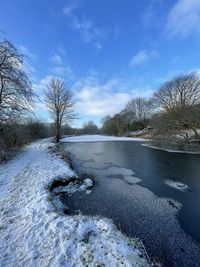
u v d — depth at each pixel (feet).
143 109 180.34
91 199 19.51
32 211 14.25
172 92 96.68
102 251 9.90
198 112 56.08
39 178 22.74
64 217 13.58
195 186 23.94
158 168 33.65
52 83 95.35
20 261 9.16
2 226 12.18
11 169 27.27
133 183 25.09
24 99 34.99
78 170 32.04
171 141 59.82
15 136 46.78
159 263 10.36
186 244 12.25
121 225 14.35
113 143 86.02
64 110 99.96
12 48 30.58
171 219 15.51
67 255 9.54
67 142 92.38
